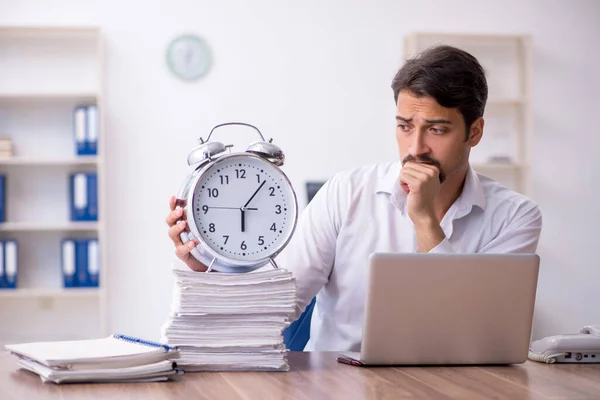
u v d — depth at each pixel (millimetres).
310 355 1837
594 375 1633
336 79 5258
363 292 2199
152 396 1382
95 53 5066
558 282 5574
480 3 5473
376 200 2258
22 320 5051
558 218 5594
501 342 1716
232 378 1543
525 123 5445
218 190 1628
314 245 2207
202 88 5133
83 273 4871
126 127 5074
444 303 1665
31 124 5051
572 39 5613
